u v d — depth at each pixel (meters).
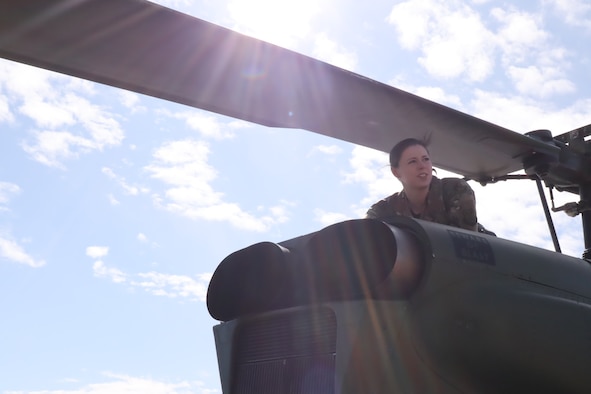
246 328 2.65
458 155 3.31
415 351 2.24
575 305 2.67
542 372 2.47
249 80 2.35
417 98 2.70
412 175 3.01
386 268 2.25
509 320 2.43
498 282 2.49
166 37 2.06
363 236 2.34
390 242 2.27
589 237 3.59
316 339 2.37
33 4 1.86
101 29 2.01
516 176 3.56
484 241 2.56
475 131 3.03
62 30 2.00
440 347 2.28
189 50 2.14
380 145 3.16
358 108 2.68
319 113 2.71
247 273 2.67
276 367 2.47
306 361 2.37
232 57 2.19
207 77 2.32
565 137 3.61
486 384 2.37
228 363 2.63
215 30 2.06
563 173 3.52
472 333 2.34
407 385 2.21
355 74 2.45
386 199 3.19
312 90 2.49
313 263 2.44
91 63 2.21
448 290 2.33
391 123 2.89
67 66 2.22
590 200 3.58
